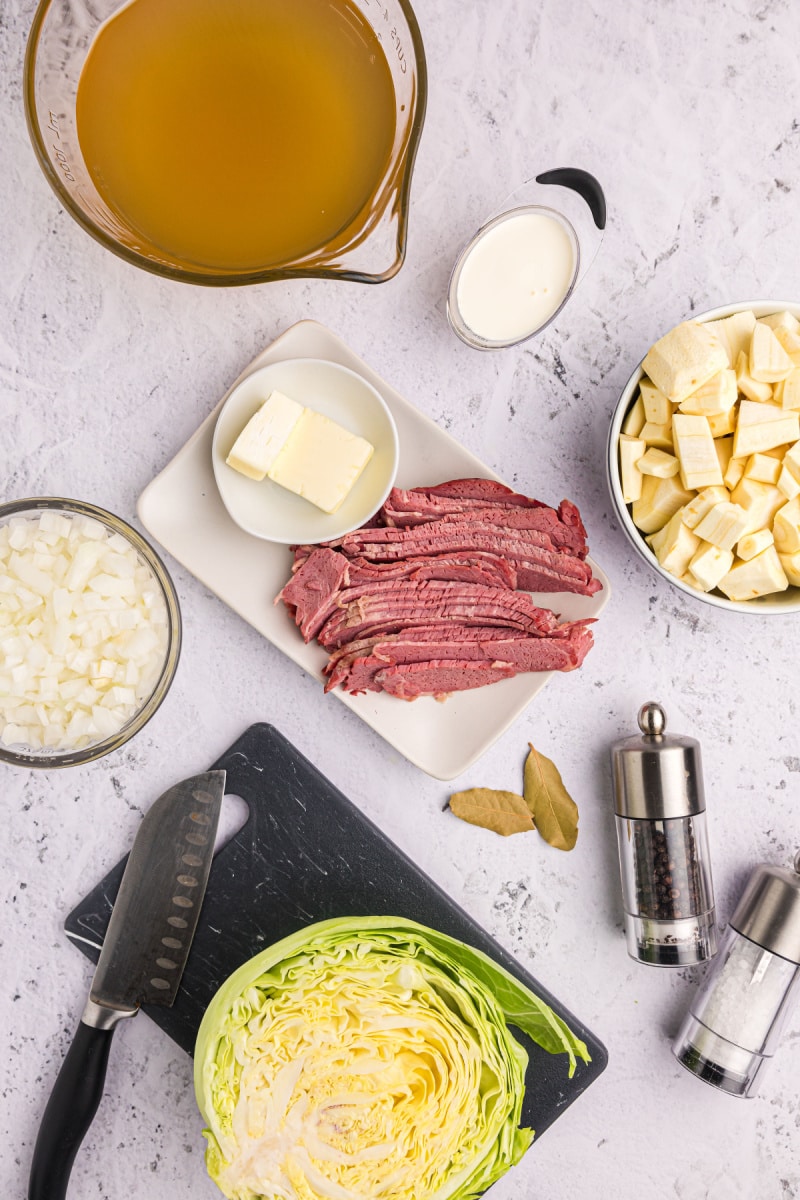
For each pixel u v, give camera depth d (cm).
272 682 80
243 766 78
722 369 73
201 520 77
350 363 77
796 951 77
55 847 79
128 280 78
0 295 78
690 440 73
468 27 79
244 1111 71
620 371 81
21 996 78
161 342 79
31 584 75
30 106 67
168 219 71
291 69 69
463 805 80
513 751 81
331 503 75
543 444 81
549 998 79
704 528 74
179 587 79
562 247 75
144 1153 79
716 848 82
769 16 80
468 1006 74
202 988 77
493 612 77
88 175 70
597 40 80
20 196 77
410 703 78
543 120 80
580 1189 81
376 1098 72
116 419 79
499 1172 75
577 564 77
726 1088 78
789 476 74
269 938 78
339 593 76
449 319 78
